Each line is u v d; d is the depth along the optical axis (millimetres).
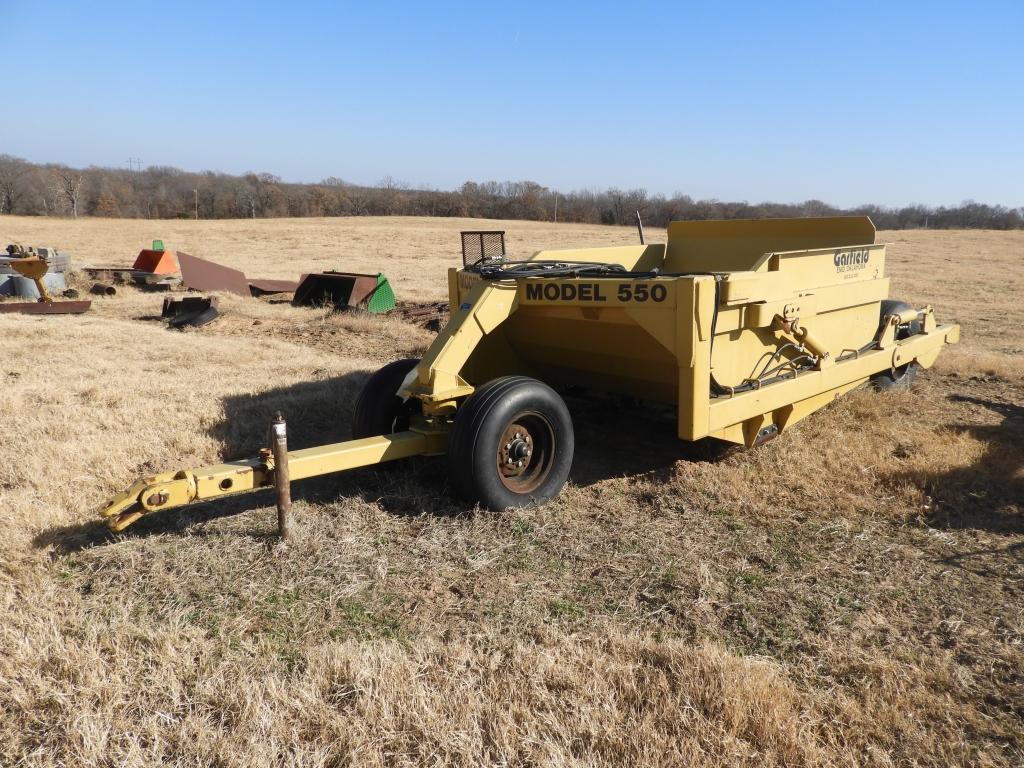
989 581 4117
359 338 12375
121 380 8430
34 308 14867
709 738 2785
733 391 5395
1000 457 5949
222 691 3062
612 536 4668
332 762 2713
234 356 10289
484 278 5398
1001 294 21172
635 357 5445
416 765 2676
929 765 2740
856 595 3969
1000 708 3076
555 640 3492
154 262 20547
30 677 3107
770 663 3326
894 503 5102
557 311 5441
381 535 4629
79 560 4262
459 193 106312
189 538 4523
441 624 3674
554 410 5109
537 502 5094
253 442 6418
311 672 3182
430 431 5121
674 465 5801
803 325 6020
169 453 6039
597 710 2918
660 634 3609
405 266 29438
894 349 7418
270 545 4434
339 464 4652
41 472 5445
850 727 2910
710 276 4902
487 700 2998
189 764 2689
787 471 5684
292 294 19516
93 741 2771
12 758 2729
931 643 3523
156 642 3418
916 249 42438
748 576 4164
